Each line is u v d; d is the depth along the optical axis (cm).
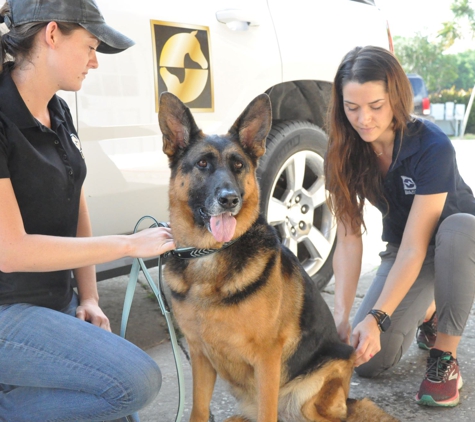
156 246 236
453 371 311
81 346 229
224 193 255
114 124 338
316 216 488
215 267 262
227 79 393
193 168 274
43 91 240
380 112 301
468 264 306
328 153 335
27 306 239
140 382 229
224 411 314
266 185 421
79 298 285
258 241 271
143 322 429
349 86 299
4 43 231
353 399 298
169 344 393
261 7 424
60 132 254
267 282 263
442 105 2495
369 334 302
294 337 283
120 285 508
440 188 310
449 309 312
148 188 364
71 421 238
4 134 221
